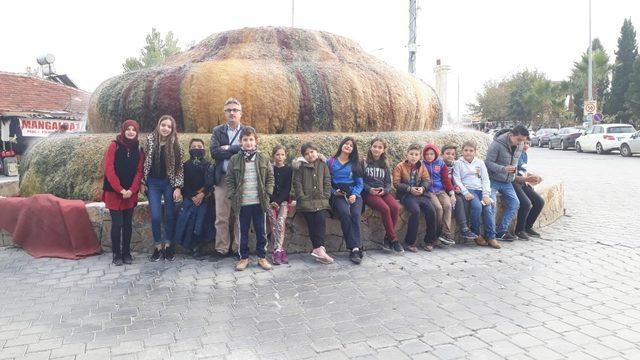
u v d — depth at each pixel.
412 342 3.35
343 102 7.05
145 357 3.17
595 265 5.14
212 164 5.40
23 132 17.55
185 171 5.36
